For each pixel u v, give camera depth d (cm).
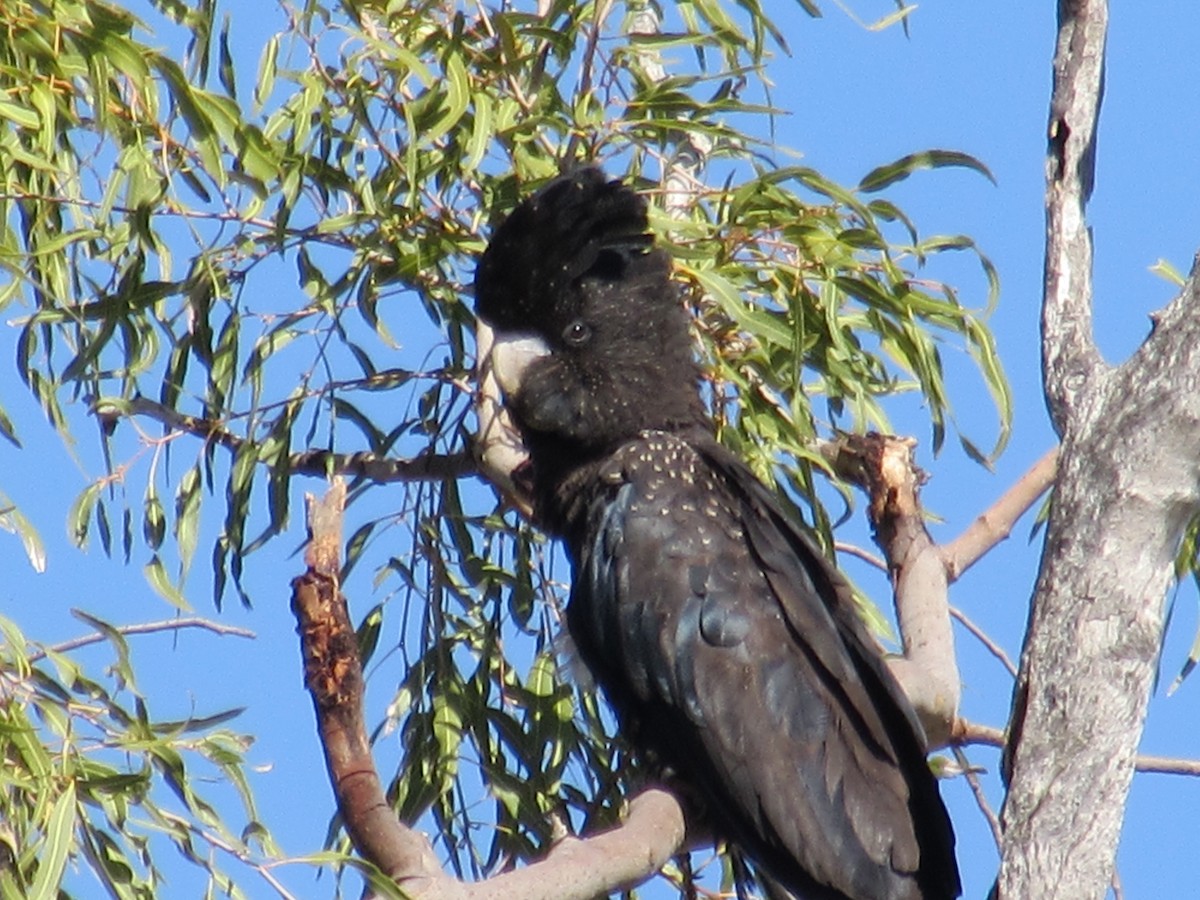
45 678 954
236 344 1173
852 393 1110
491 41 1166
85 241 1128
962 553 1127
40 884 885
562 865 809
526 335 1192
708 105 1131
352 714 736
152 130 1077
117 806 955
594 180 1185
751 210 1088
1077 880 758
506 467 1211
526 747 1173
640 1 1210
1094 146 880
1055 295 855
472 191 1167
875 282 1094
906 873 1051
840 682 1088
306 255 1161
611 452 1179
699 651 1094
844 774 1070
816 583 1127
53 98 1045
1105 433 802
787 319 1088
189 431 1175
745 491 1138
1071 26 889
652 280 1201
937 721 1086
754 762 1073
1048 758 775
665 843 877
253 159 1045
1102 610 782
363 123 1100
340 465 1212
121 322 1143
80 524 1103
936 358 1104
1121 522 789
